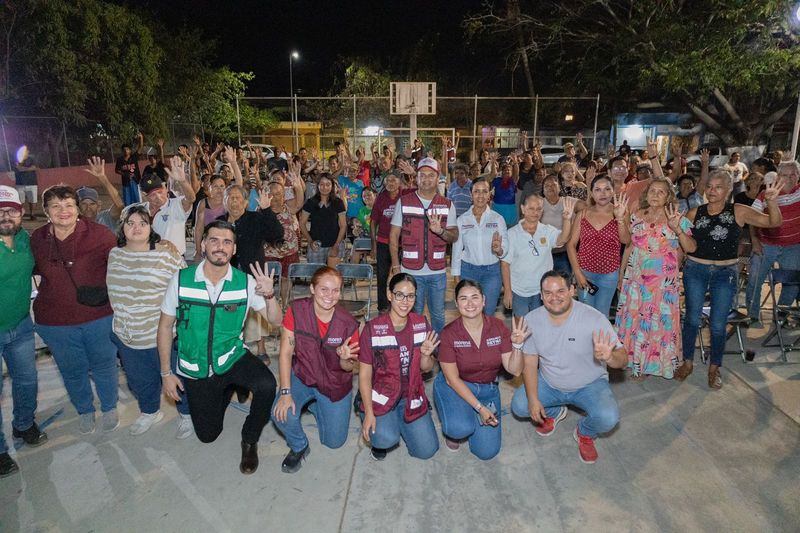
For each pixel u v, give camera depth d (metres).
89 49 18.78
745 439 4.09
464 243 5.20
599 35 20.31
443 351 3.72
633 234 4.86
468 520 3.30
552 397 4.01
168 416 4.52
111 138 22.03
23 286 3.72
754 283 6.25
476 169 11.27
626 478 3.67
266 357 5.42
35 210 15.74
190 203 5.23
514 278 5.13
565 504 3.43
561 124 22.66
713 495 3.49
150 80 21.31
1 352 3.72
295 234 6.14
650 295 4.84
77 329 3.96
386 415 3.76
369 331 3.62
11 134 17.73
